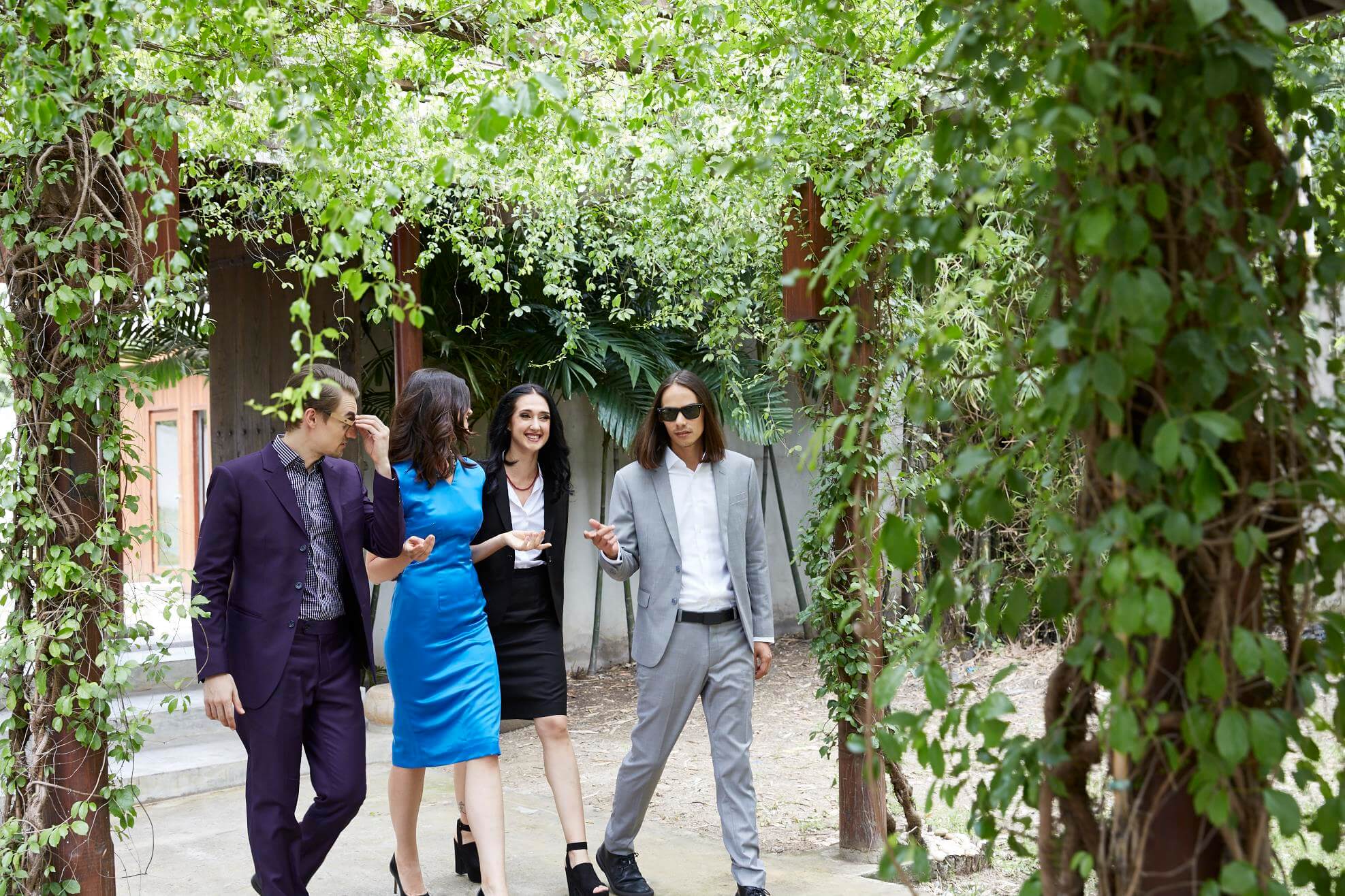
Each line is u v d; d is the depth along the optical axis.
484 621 3.55
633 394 7.79
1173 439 1.30
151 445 12.44
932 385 1.76
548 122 3.65
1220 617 1.40
